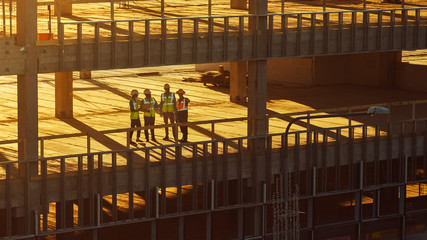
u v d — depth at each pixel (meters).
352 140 34.16
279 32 32.91
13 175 29.12
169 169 30.53
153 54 30.27
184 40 30.84
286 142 32.41
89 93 50.28
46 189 27.91
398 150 35.50
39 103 45.97
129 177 29.55
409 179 36.31
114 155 29.03
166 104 35.34
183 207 35.44
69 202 29.66
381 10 35.03
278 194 33.59
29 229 27.78
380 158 35.12
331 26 34.56
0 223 31.67
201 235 32.62
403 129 35.34
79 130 37.97
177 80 57.59
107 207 35.75
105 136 36.50
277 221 33.06
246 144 35.00
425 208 36.78
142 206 36.06
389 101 47.78
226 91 52.25
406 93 51.53
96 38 28.80
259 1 31.98
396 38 35.81
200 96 49.72
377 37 35.25
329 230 34.31
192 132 37.75
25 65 27.27
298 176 33.25
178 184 30.69
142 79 57.88
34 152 27.91
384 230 35.72
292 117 42.25
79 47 28.33
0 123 39.88
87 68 28.78
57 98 41.25
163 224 33.69
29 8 26.95
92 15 43.84
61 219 28.50
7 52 26.78
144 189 30.12
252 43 32.28
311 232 33.75
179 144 30.39
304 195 33.56
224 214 35.44
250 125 32.88
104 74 60.22
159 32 37.34
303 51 33.53
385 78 54.03
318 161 33.62
